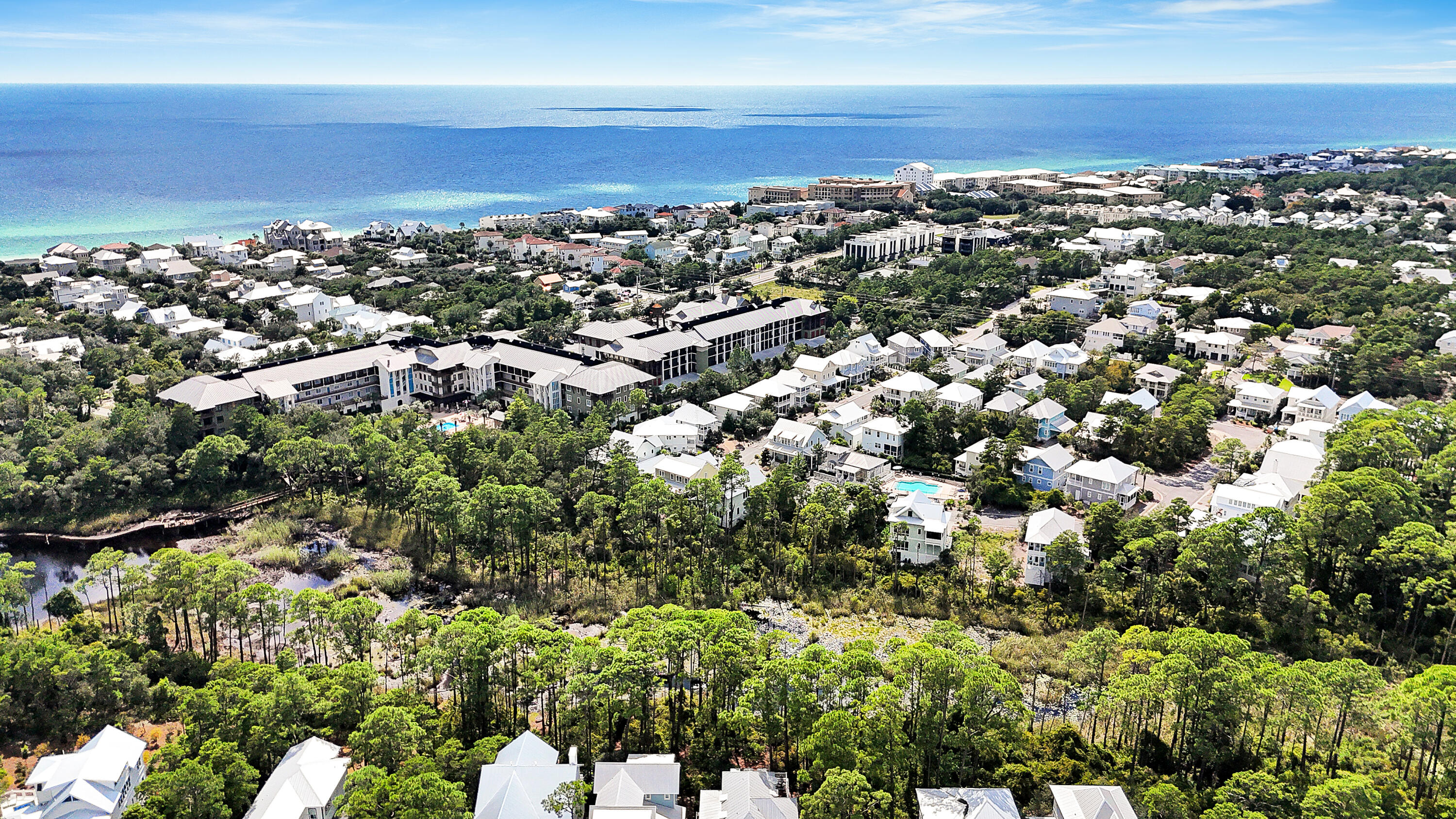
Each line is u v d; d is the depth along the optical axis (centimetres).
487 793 9900
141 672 12838
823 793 9769
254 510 19138
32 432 19738
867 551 16812
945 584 15750
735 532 17550
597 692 11306
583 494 18638
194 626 14900
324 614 13188
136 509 18812
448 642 11969
